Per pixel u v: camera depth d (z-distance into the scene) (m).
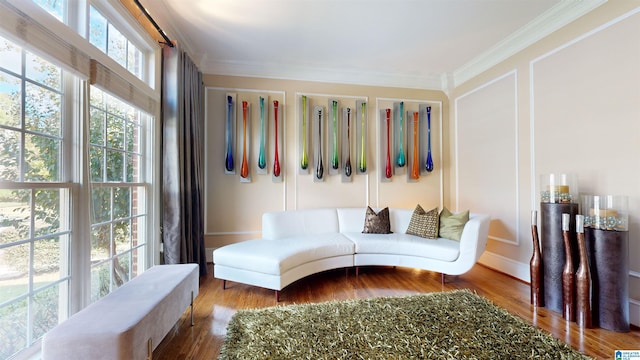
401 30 2.73
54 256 1.46
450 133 4.05
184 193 2.67
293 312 2.03
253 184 3.56
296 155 3.66
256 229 3.55
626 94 1.99
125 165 2.12
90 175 1.64
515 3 2.32
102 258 1.86
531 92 2.75
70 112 1.56
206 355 1.57
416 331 1.76
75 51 1.50
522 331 1.77
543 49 2.63
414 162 3.94
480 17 2.52
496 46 3.07
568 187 2.16
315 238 3.04
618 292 1.82
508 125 3.04
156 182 2.44
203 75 3.44
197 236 2.90
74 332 1.14
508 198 3.04
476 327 1.82
